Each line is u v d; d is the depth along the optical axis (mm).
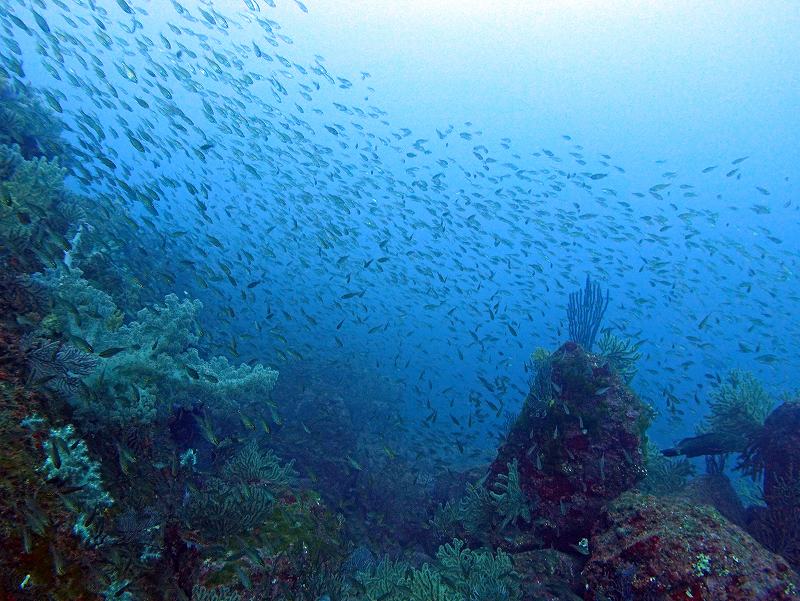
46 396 3791
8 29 9711
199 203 10477
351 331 27812
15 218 5180
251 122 14805
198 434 6445
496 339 13961
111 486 4160
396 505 10250
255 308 18641
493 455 13891
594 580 4762
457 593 5168
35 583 2791
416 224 16859
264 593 4254
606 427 6293
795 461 6875
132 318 7777
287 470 6621
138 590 3588
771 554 4340
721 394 8328
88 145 8484
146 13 11594
